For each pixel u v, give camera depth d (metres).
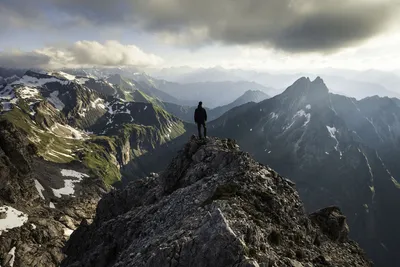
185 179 52.28
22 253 125.38
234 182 37.91
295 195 41.59
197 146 59.34
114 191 84.62
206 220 28.20
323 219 45.28
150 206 51.59
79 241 76.19
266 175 42.72
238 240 23.92
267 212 33.56
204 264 23.86
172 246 25.98
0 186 160.50
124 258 34.97
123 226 48.84
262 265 23.11
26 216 153.88
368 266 37.31
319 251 33.06
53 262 128.75
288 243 29.98
